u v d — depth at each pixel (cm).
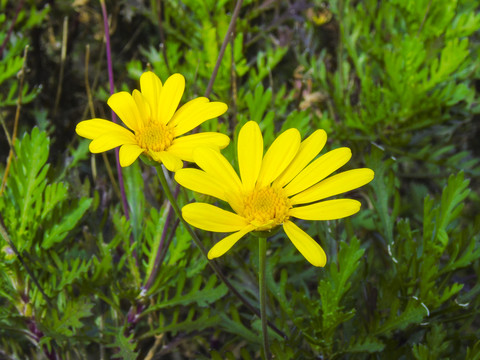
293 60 50
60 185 31
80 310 31
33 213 31
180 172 23
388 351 31
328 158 23
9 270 31
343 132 41
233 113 39
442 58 39
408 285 31
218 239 34
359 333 31
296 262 36
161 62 41
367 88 41
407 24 42
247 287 34
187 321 32
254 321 32
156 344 34
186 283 36
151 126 24
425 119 41
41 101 49
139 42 52
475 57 46
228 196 23
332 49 52
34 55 49
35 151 31
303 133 34
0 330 36
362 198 43
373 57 43
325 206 22
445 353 32
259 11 43
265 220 22
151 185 38
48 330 30
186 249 33
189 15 46
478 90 53
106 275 32
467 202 53
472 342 31
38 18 46
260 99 34
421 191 47
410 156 41
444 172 45
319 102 45
